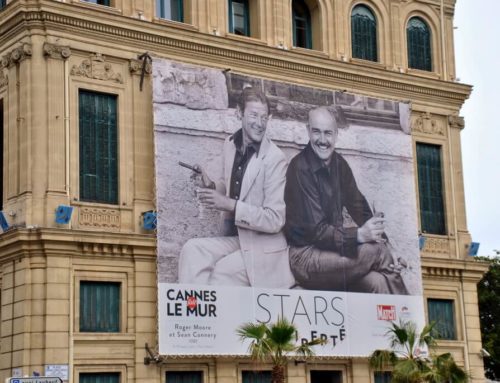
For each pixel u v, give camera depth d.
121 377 41.22
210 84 44.91
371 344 48.00
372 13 53.00
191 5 46.31
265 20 48.56
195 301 42.84
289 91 47.47
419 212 52.25
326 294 46.91
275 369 38.31
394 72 51.91
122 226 42.47
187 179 43.50
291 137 47.09
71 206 41.03
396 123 51.16
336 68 49.81
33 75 41.28
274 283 45.31
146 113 43.88
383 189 50.03
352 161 49.09
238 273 44.25
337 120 48.88
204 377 43.34
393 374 42.25
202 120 44.38
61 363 39.53
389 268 49.41
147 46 44.25
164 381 42.25
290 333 38.56
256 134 45.94
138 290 42.12
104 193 42.41
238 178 45.00
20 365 39.31
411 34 54.38
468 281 53.34
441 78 54.62
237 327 43.75
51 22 41.69
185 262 42.88
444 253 52.66
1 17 42.72
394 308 49.19
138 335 41.81
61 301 39.97
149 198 43.34
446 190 53.53
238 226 44.62
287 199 46.38
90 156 42.25
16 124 41.53
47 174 40.75
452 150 54.12
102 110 42.94
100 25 42.81
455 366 42.09
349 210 48.53
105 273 41.44
